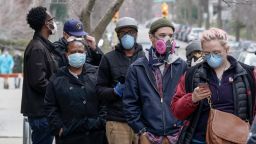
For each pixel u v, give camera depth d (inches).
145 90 313.4
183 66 316.5
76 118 332.5
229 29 3560.5
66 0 588.7
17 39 2005.4
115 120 340.8
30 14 364.8
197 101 262.1
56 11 641.0
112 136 340.8
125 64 343.9
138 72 315.6
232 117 258.8
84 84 334.6
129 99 315.9
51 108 334.0
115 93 334.3
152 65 315.6
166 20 316.2
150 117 311.4
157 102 311.6
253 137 223.3
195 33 2815.0
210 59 259.3
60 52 369.4
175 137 310.2
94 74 340.8
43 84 356.2
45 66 359.6
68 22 372.5
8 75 1441.9
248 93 262.1
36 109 360.5
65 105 332.5
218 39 258.7
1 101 1061.1
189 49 429.4
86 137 335.6
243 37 3479.3
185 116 268.2
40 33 365.1
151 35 318.3
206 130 262.4
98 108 339.3
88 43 381.7
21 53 1973.4
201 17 3991.1
